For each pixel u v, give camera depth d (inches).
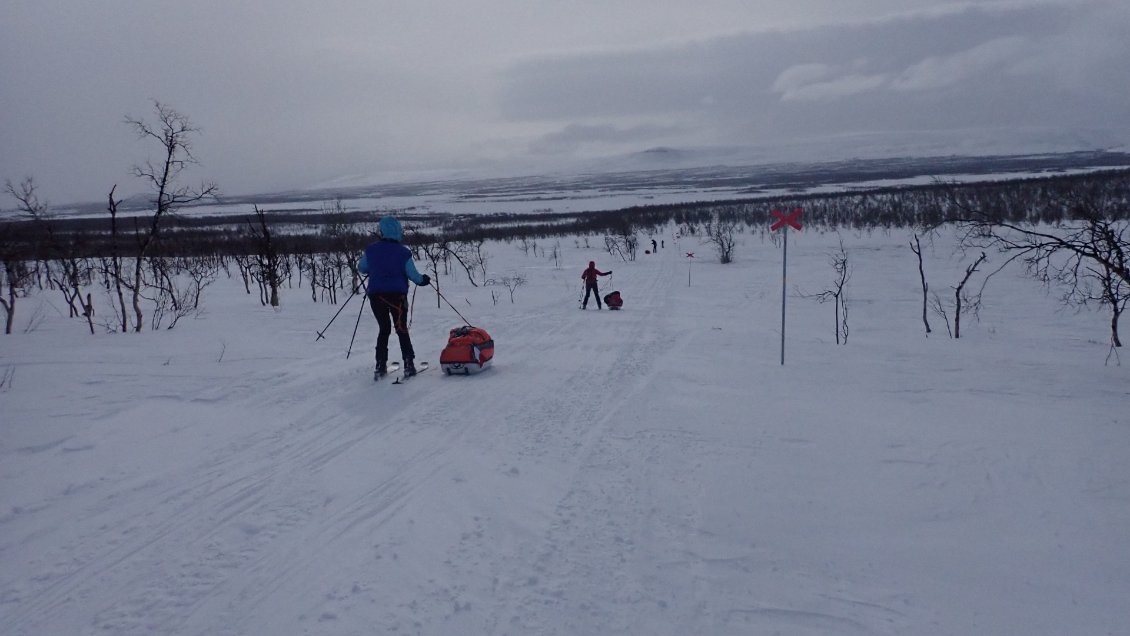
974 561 142.6
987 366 347.9
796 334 504.1
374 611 127.3
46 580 140.1
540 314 626.8
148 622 125.1
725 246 1461.6
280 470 201.6
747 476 192.5
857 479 188.2
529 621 124.9
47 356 364.2
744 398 279.7
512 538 157.6
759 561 145.9
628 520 166.9
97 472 198.1
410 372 326.3
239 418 253.4
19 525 164.7
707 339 452.4
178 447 221.0
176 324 524.1
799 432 230.7
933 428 230.7
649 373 333.1
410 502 177.0
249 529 162.6
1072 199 401.4
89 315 474.9
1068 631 117.8
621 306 701.3
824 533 157.9
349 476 196.1
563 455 213.0
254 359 363.6
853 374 326.6
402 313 325.1
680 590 135.2
